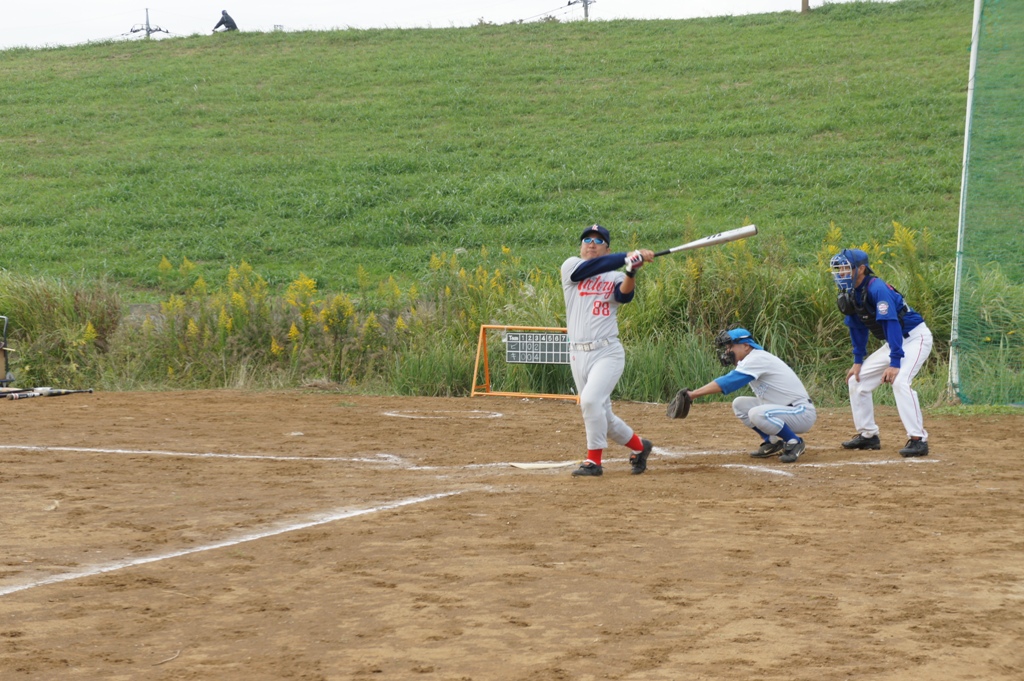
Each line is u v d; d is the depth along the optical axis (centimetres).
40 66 6788
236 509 1029
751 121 5147
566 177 4588
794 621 673
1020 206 1944
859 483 1164
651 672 586
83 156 5050
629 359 2161
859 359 1407
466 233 4062
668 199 4316
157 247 3928
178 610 704
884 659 603
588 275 1202
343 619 683
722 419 1778
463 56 6562
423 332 2417
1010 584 754
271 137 5288
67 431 1586
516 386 2225
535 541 888
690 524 953
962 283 1942
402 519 976
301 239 4031
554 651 621
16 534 920
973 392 1922
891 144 4709
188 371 2377
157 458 1342
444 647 629
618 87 5812
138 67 6606
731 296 2341
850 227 3809
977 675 579
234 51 6962
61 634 657
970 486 1146
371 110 5625
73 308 2558
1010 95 1928
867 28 6475
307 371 2381
